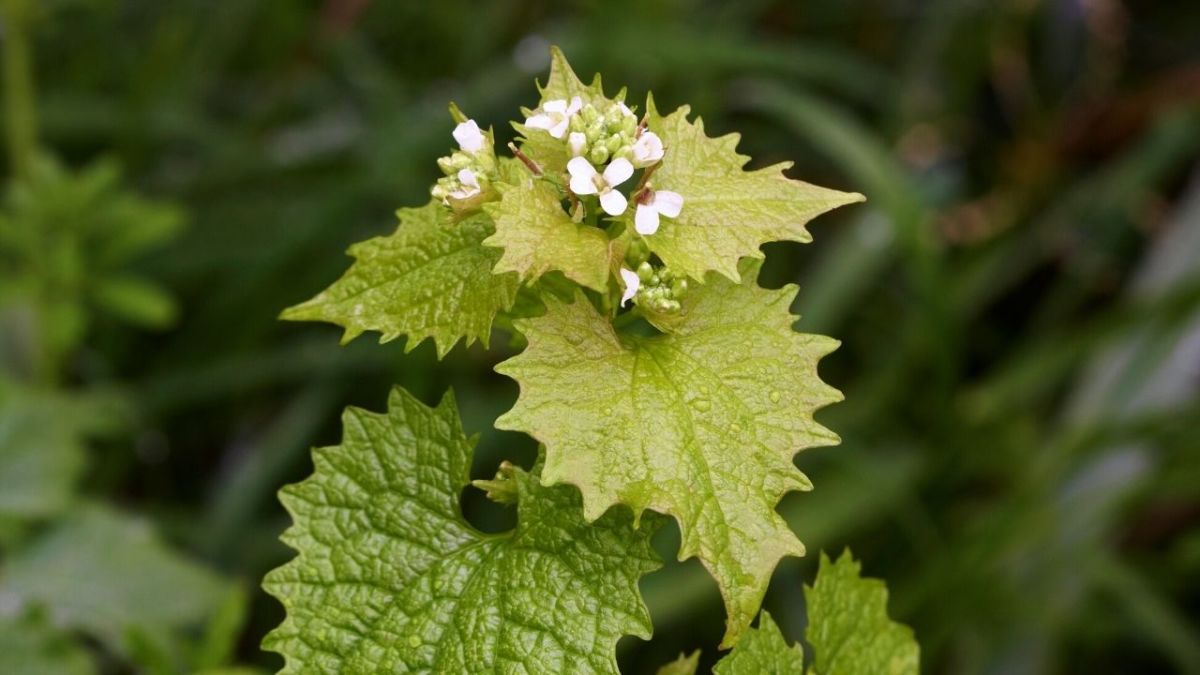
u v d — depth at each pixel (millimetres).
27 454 374
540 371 208
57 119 527
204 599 361
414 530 219
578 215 213
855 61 580
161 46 534
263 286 507
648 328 258
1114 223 521
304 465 489
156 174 556
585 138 214
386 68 591
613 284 219
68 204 424
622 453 206
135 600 354
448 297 220
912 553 463
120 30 591
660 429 207
